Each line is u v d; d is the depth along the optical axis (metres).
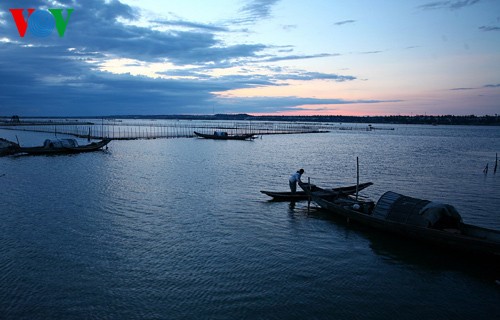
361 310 12.93
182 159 54.56
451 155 65.44
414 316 12.62
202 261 16.66
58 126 169.50
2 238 18.88
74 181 34.75
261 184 34.97
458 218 18.20
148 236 19.69
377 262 16.86
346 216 22.44
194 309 12.74
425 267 16.38
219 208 25.61
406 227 18.64
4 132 118.38
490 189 33.59
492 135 160.12
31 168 42.97
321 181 37.44
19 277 14.72
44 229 20.42
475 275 15.66
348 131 180.88
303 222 22.61
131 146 76.81
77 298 13.27
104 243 18.53
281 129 179.25
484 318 12.61
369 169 46.16
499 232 16.59
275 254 17.62
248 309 12.82
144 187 32.44
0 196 28.00
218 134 104.56
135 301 13.17
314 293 14.01
